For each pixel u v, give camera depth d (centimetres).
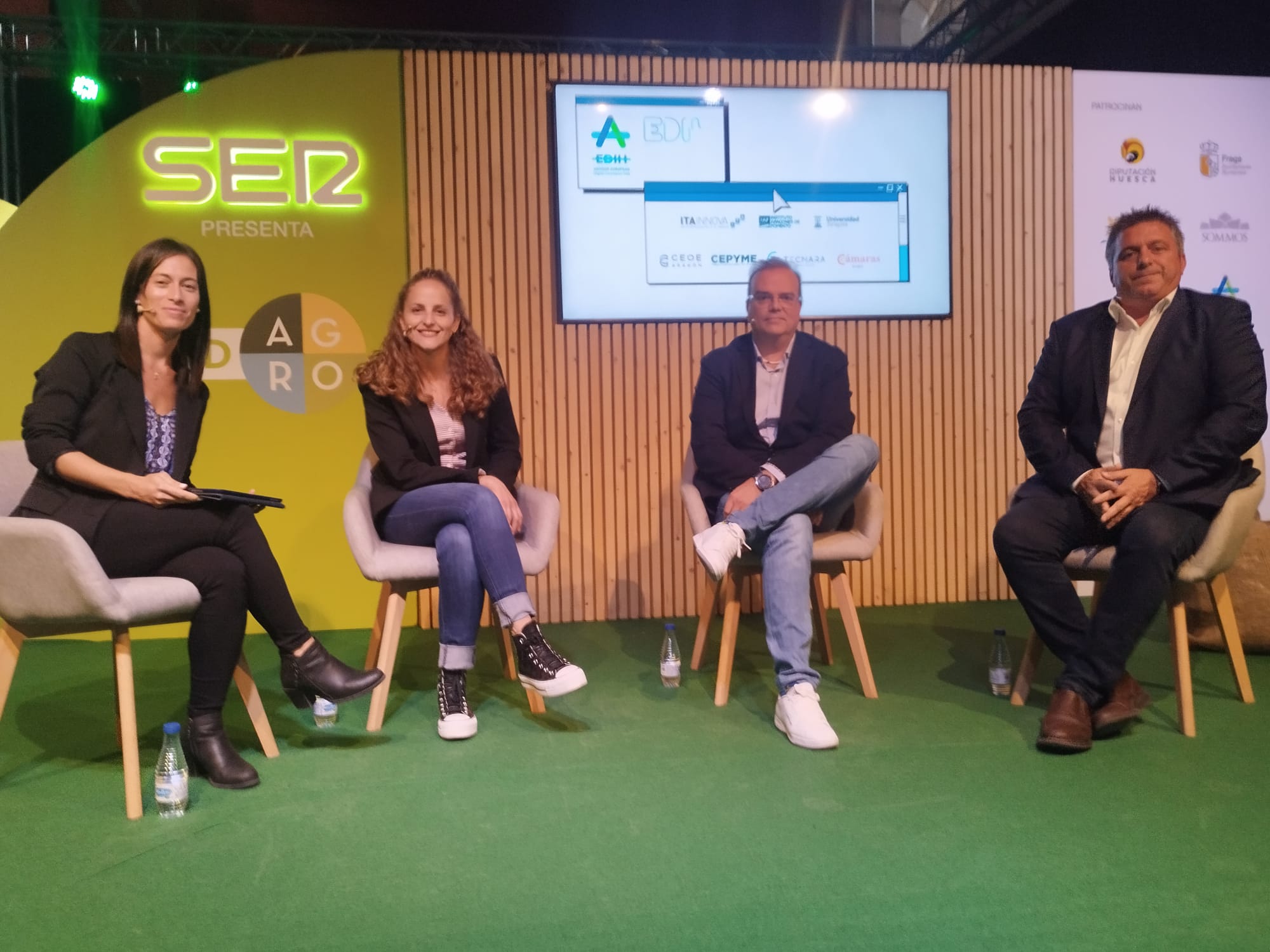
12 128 584
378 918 153
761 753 230
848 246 395
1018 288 408
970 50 614
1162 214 259
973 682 290
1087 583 409
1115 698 235
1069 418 277
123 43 554
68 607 193
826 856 173
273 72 371
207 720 214
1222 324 251
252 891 163
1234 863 169
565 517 388
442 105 379
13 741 246
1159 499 243
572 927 150
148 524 210
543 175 384
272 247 373
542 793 206
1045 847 176
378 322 379
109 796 208
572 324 385
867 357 399
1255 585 313
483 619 384
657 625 380
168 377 232
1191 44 523
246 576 221
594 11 608
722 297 391
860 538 272
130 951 144
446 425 274
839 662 316
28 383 362
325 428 377
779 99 389
